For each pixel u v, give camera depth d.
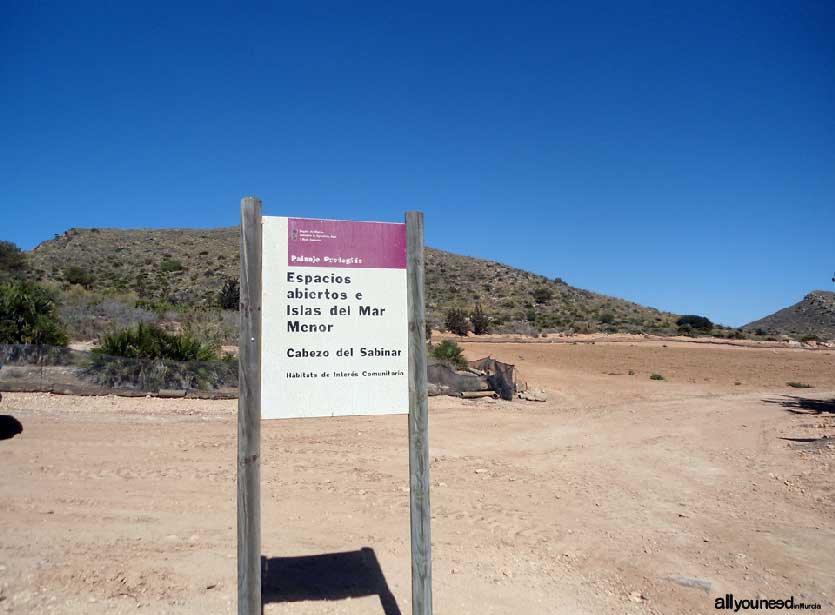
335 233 4.48
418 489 4.41
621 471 10.38
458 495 8.50
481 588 5.43
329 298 4.44
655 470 10.47
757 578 5.80
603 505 8.26
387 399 4.51
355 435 12.56
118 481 8.27
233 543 6.19
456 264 109.94
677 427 15.18
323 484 8.71
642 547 6.61
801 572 5.94
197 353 17.28
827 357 47.69
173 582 5.20
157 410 13.79
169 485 8.19
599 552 6.45
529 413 16.94
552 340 56.53
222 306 42.50
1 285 18.33
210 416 13.59
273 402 4.29
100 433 11.29
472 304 85.94
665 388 24.66
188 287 58.81
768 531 7.13
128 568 5.43
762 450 12.17
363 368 4.48
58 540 6.02
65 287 35.06
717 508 8.12
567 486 9.27
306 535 6.65
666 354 44.84
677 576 5.80
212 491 7.99
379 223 4.59
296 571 5.66
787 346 62.09
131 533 6.36
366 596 5.18
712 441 13.30
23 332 16.66
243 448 4.09
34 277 46.25
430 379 19.19
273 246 4.35
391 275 4.59
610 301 107.12
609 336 62.25
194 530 6.54
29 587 4.92
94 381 15.13
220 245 82.12
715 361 40.16
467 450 11.76
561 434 13.88
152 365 15.66
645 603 5.26
